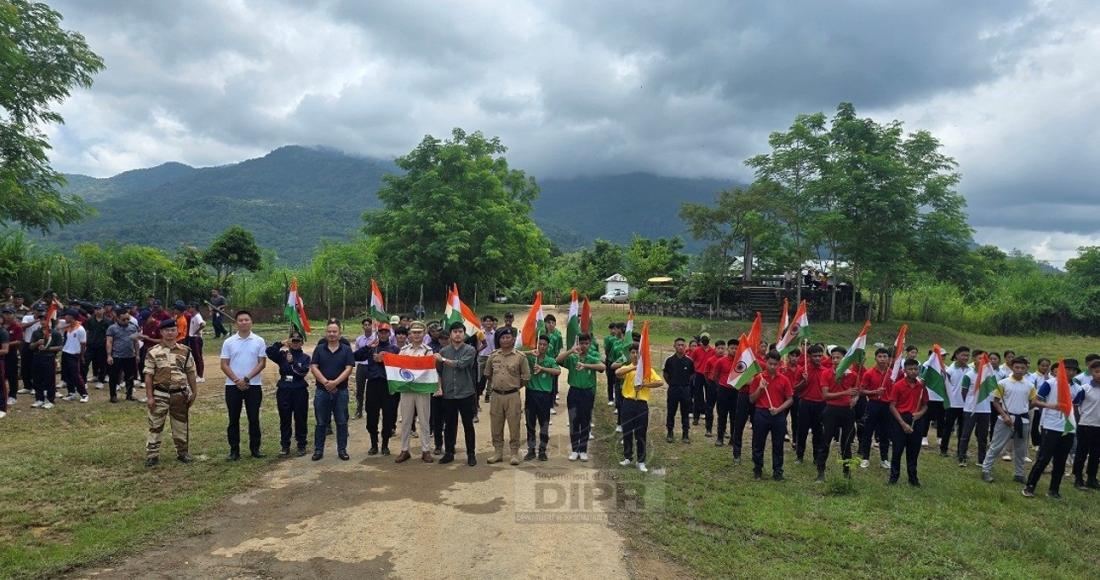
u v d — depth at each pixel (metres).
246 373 9.15
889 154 38.31
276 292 37.31
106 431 10.73
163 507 7.16
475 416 12.34
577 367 9.88
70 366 12.64
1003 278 54.47
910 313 45.03
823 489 8.93
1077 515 8.51
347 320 38.16
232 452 9.20
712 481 9.24
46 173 24.11
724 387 11.52
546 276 65.31
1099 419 9.63
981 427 11.16
